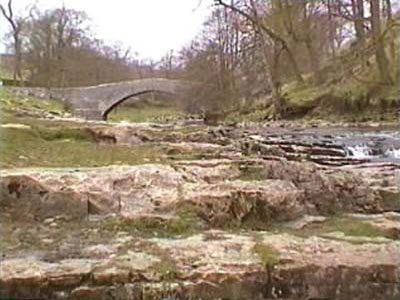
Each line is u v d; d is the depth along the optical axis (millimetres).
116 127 10023
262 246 4609
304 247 4617
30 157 7074
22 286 3824
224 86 33000
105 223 5125
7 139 8125
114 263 4152
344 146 12195
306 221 5465
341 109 23609
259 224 5336
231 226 5227
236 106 31438
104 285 3930
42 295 3848
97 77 45125
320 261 4293
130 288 3939
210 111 32875
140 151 7953
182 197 5375
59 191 5371
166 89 36156
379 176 6988
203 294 3992
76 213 5301
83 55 44406
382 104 21812
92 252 4383
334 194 6027
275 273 4152
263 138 13180
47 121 11758
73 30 43781
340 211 5906
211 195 5371
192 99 34406
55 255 4301
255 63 31438
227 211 5305
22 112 15477
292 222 5426
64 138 9117
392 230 5129
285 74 29297
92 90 34344
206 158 7328
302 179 6098
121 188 5562
